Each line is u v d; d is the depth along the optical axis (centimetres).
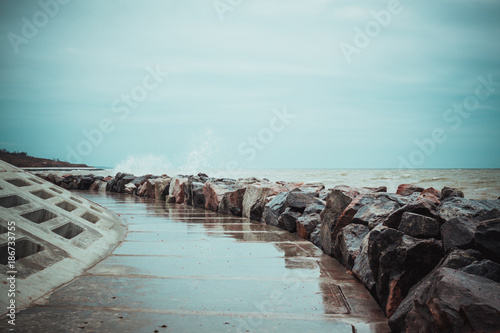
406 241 409
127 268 573
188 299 444
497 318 232
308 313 404
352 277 536
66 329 354
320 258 648
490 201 471
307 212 884
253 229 947
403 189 935
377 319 389
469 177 3278
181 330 358
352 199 664
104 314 395
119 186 2323
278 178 4491
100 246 678
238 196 1238
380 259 416
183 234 870
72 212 783
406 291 393
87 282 499
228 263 609
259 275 545
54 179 2622
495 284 277
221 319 386
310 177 4394
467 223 382
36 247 542
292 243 775
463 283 268
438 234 431
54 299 433
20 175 848
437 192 731
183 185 1655
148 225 1002
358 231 594
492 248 339
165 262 612
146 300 438
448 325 252
